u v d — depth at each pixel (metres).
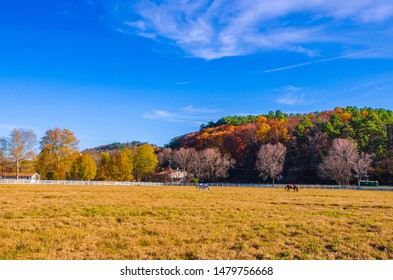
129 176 98.06
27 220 18.02
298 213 22.12
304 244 13.69
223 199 32.44
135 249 12.72
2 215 19.50
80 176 88.00
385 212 23.22
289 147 110.56
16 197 30.28
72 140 84.56
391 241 14.15
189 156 109.75
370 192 55.19
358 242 13.95
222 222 18.25
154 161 110.69
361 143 95.19
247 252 12.62
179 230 15.91
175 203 27.31
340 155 83.31
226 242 13.84
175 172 115.88
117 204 25.73
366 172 82.94
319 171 89.75
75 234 14.70
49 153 83.50
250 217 20.02
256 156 114.81
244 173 116.50
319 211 23.33
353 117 109.75
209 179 106.75
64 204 25.17
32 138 81.38
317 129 107.81
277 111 173.75
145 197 33.31
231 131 130.62
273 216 20.34
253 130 123.62
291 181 103.25
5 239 13.76
